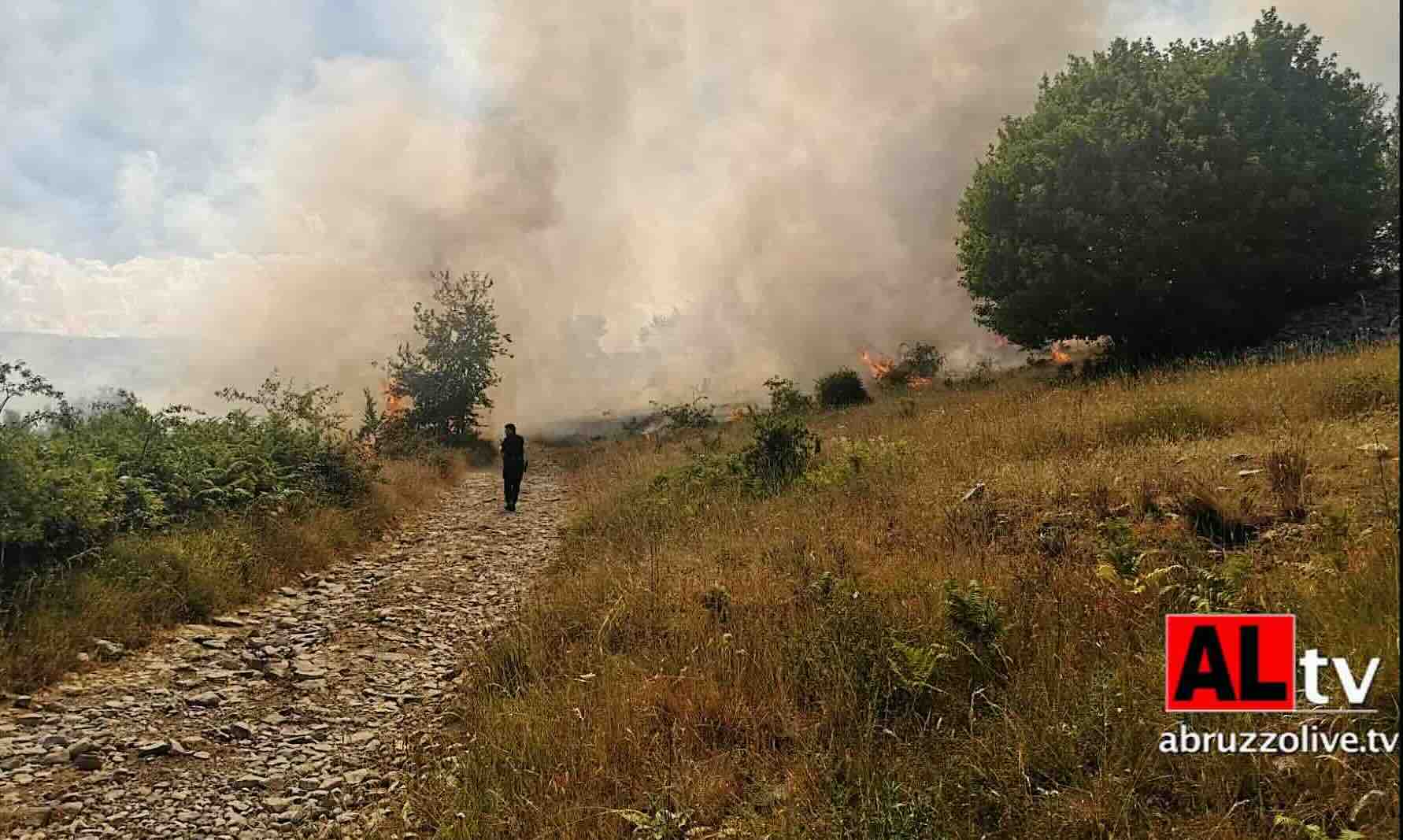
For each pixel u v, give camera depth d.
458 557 10.77
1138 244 17.22
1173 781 3.04
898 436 12.46
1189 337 18.92
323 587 8.92
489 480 22.47
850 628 4.74
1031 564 5.52
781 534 7.68
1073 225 17.75
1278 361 12.85
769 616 5.56
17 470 6.56
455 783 4.29
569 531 11.91
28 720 4.94
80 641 6.02
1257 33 18.89
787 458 11.55
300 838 3.93
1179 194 16.70
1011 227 19.75
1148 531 5.79
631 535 10.03
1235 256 17.11
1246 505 5.75
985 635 4.36
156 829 3.94
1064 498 6.88
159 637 6.65
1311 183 16.81
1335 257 18.11
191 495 9.32
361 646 6.97
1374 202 17.53
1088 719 3.38
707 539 8.48
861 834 3.12
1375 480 5.65
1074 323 18.75
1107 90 19.53
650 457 19.03
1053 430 9.51
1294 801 2.81
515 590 8.77
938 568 5.72
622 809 3.76
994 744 3.52
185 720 5.24
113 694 5.50
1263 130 17.19
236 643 6.80
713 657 5.11
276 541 9.45
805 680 4.59
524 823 3.77
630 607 6.57
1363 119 18.22
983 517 6.88
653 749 4.26
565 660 5.88
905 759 3.64
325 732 5.22
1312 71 18.42
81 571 6.80
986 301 22.36
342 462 13.23
